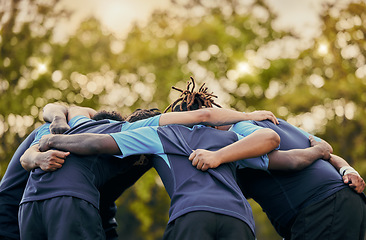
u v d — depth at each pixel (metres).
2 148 16.73
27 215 3.88
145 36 20.05
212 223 3.54
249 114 4.50
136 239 21.17
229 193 3.70
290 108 19.17
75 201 3.79
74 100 18.59
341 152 18.19
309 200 4.25
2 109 16.86
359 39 17.84
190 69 19.94
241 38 19.91
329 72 18.80
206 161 3.75
